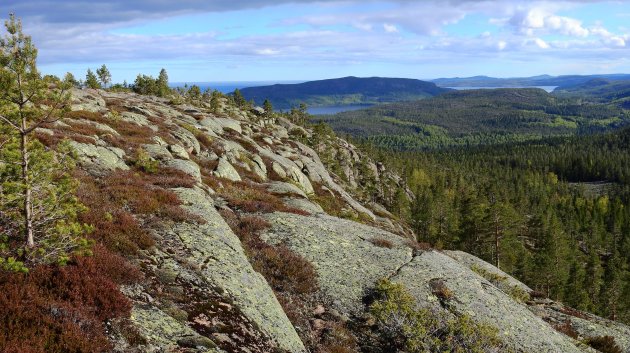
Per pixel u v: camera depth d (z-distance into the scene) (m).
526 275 68.69
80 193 18.83
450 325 16.80
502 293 23.33
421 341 16.30
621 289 69.25
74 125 32.81
